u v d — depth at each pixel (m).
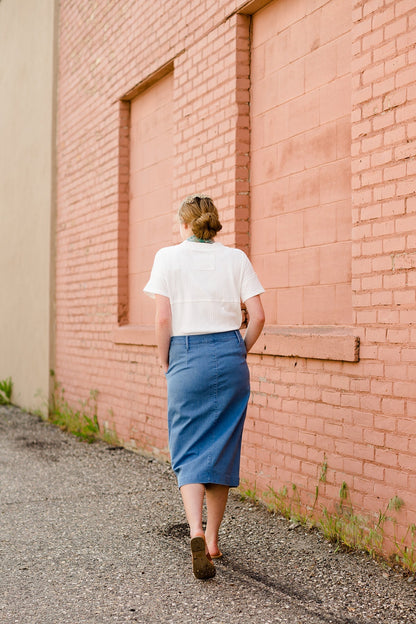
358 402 3.80
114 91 7.20
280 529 4.11
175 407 3.40
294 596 3.15
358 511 3.79
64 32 8.67
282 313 4.73
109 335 7.22
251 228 5.06
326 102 4.31
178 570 3.50
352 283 3.85
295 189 4.59
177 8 5.88
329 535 3.91
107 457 6.30
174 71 5.95
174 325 3.42
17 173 10.27
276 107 4.79
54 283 8.85
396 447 3.53
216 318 3.40
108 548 3.84
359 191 3.81
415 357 3.43
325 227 4.31
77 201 8.19
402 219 3.53
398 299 3.54
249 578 3.37
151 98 6.68
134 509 4.61
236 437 3.43
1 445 7.00
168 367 3.45
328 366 4.05
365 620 2.91
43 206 9.16
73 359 8.21
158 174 6.51
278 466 4.52
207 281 3.42
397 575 3.37
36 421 8.69
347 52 4.14
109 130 7.34
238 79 5.05
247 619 2.93
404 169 3.52
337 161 4.21
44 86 9.19
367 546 3.68
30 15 9.79
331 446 4.02
